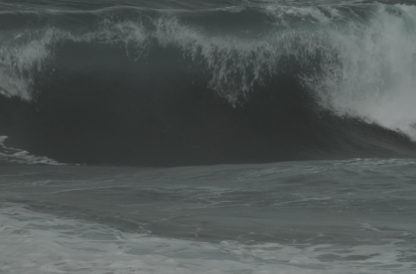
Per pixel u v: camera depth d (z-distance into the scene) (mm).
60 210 39562
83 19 79250
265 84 83938
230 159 73688
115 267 28719
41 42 76438
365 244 34344
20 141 70312
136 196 46094
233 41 83438
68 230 34594
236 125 80312
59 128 73625
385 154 79812
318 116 84312
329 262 31141
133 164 67875
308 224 38344
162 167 65000
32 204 40844
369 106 87250
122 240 33156
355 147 80938
